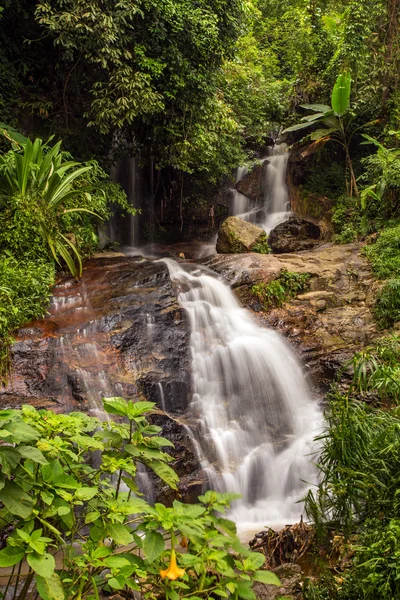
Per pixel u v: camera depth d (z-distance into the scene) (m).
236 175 16.27
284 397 8.04
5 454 2.07
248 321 9.06
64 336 7.42
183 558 2.11
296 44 16.61
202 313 8.65
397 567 2.92
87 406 6.59
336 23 16.17
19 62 11.37
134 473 2.61
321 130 14.31
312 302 9.72
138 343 7.73
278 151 16.64
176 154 12.82
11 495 2.13
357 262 10.98
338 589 3.27
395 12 14.09
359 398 7.19
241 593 2.11
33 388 6.71
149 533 2.15
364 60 14.62
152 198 15.53
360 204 13.25
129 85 10.62
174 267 10.16
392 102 14.08
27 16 10.88
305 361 8.55
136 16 10.99
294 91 16.78
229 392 7.87
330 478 4.52
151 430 2.54
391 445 3.95
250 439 7.36
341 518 3.97
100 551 2.19
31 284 7.95
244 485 6.79
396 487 3.81
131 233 14.85
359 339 8.98
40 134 11.69
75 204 10.30
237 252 11.81
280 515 6.33
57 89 12.08
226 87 15.63
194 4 11.87
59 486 2.29
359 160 15.06
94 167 11.15
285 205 15.66
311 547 4.02
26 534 2.06
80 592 2.24
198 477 6.54
